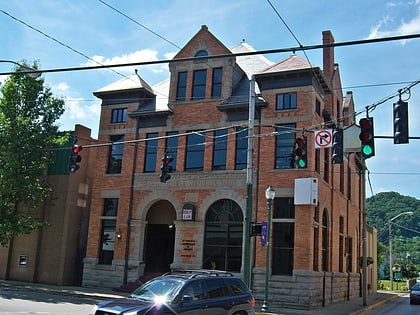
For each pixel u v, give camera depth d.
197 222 26.11
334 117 30.33
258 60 30.16
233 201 25.83
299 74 24.95
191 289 11.71
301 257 23.22
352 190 35.94
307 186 23.48
